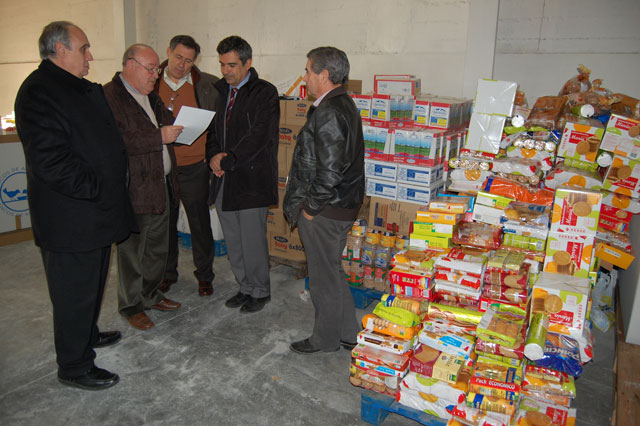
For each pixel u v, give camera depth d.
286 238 3.49
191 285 3.40
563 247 2.05
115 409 2.07
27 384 2.24
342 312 2.44
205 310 3.02
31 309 2.99
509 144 2.62
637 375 2.14
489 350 1.78
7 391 2.18
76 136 1.93
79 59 1.93
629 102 2.55
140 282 2.73
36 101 1.80
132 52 2.31
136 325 2.75
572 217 2.03
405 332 1.96
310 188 2.12
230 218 2.89
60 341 2.14
